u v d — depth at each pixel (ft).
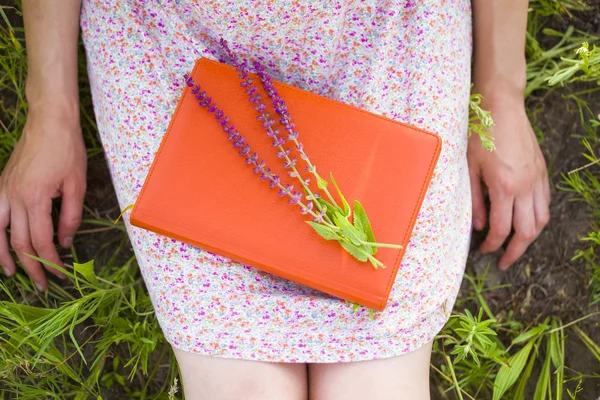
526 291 4.88
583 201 4.86
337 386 3.60
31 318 4.37
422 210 3.56
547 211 4.43
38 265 4.38
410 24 3.60
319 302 3.54
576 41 4.80
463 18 3.88
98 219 4.79
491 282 4.87
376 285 3.36
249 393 3.56
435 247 3.60
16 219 4.12
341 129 3.45
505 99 4.16
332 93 3.77
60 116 4.00
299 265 3.41
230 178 3.47
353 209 3.38
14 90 4.62
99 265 4.80
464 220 3.91
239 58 3.66
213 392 3.61
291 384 3.65
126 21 3.66
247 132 3.49
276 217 3.44
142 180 3.68
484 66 4.15
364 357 3.52
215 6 3.45
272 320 3.57
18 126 4.62
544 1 4.68
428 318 3.61
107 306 4.66
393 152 3.42
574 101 4.85
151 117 3.66
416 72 3.59
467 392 4.82
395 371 3.56
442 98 3.63
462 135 3.78
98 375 4.52
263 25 3.50
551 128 4.87
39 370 4.63
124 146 3.71
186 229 3.47
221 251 3.47
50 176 4.01
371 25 3.60
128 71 3.67
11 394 4.63
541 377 4.61
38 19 3.87
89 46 3.83
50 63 3.94
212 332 3.57
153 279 3.69
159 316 3.71
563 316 4.86
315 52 3.60
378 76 3.61
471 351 4.17
